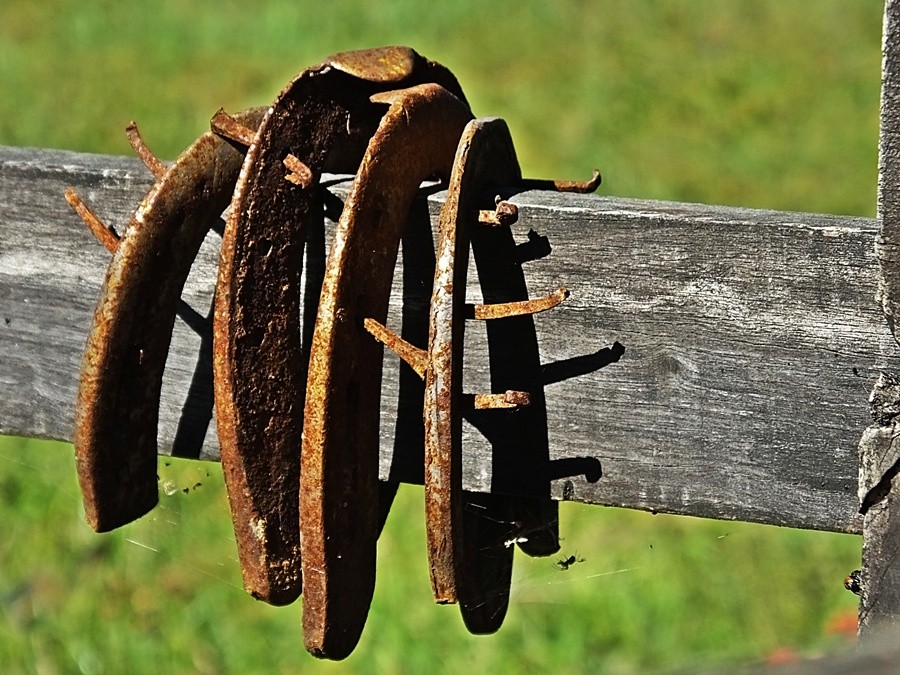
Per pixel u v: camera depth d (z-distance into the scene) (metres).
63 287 0.95
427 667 1.28
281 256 0.87
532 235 0.88
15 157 0.95
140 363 0.90
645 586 1.34
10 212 0.95
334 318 0.85
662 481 0.89
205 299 0.93
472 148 0.87
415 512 1.42
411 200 0.88
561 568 1.07
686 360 0.88
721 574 1.35
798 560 1.37
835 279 0.85
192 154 0.89
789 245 0.86
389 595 1.34
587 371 0.89
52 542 1.45
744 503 0.88
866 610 0.85
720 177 2.24
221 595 1.39
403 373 0.91
